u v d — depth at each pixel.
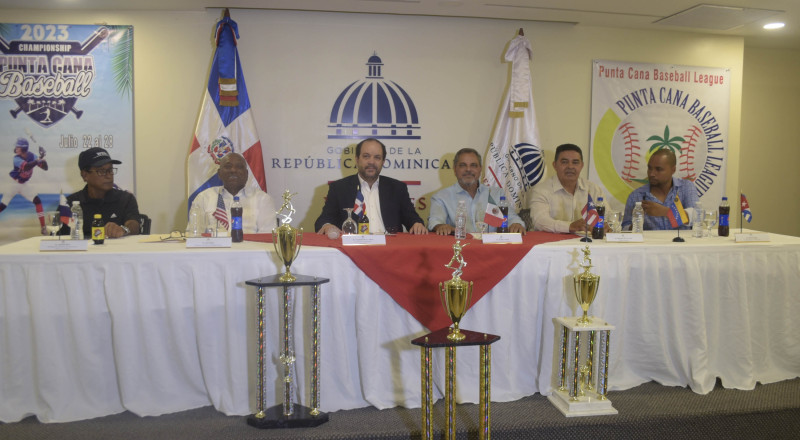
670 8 4.63
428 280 2.61
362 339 2.60
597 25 5.23
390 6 4.68
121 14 4.71
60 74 4.66
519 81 4.86
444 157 5.12
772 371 3.02
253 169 4.64
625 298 2.80
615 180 5.40
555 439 2.42
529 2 4.53
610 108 5.33
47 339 2.44
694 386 2.82
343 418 2.51
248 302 2.57
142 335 2.50
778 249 2.96
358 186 3.91
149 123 4.79
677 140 5.49
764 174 6.33
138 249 2.56
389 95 5.02
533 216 3.93
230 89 4.54
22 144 4.65
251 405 2.61
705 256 2.87
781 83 6.27
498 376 2.71
